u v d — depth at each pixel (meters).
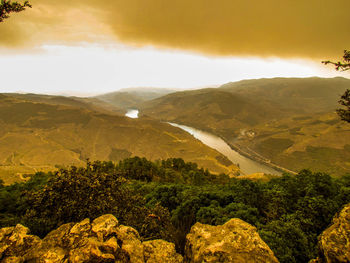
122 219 14.99
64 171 15.55
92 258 7.09
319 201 21.73
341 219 7.92
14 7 11.73
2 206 36.09
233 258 7.47
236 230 8.97
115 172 18.11
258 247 8.03
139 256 7.88
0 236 8.23
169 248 8.76
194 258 8.10
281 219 21.72
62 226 8.90
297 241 15.88
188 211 30.56
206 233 9.18
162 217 14.86
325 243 7.70
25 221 13.32
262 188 42.97
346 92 10.84
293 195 32.91
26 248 7.90
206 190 41.25
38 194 14.38
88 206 14.27
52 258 7.06
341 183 36.50
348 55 10.85
